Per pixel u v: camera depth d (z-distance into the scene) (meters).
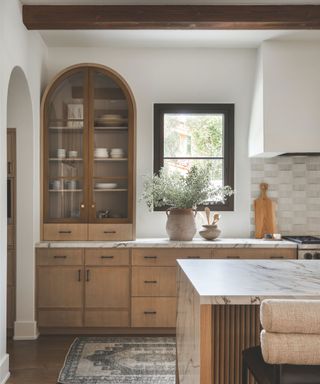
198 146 4.75
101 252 4.09
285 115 4.25
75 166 4.27
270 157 4.69
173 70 4.67
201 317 1.76
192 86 4.68
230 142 4.68
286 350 1.45
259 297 1.74
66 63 4.62
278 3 3.64
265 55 4.30
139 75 4.66
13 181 4.09
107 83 4.29
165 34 4.24
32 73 4.00
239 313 2.18
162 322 4.09
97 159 4.29
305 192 4.68
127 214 4.25
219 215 4.68
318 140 4.24
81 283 4.09
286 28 3.82
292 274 2.21
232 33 4.17
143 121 4.68
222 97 4.69
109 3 3.65
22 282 4.04
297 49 4.30
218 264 2.55
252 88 4.67
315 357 1.46
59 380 3.04
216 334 2.18
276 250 4.09
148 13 3.67
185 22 3.68
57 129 4.28
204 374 1.75
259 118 4.36
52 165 4.27
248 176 4.70
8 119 4.00
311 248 4.07
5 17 3.18
